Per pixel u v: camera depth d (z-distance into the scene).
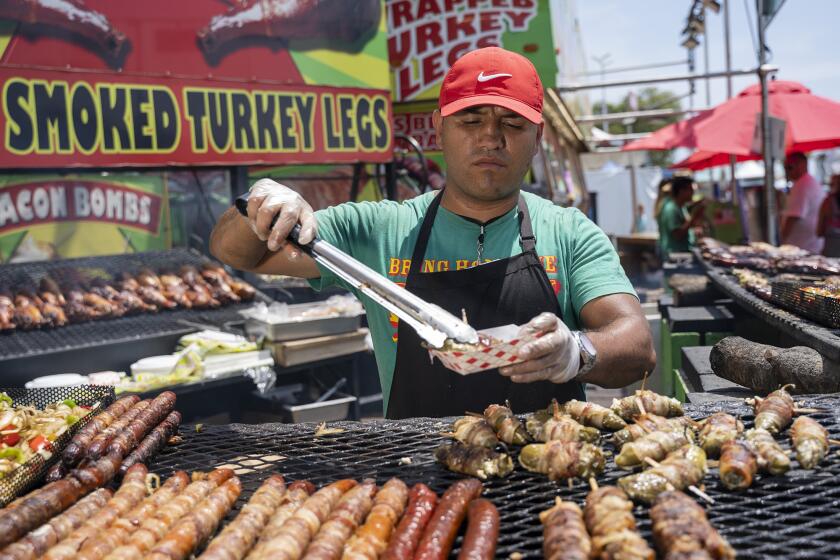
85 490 2.22
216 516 2.04
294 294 7.88
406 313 2.25
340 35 8.12
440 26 10.80
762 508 1.99
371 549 1.83
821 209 10.99
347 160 7.67
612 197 29.77
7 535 1.90
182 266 7.16
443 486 2.24
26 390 3.08
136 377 5.79
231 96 6.84
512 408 3.12
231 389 7.06
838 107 10.97
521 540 1.89
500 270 3.12
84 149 6.03
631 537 1.71
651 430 2.43
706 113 12.30
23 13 6.02
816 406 2.72
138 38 6.66
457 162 3.07
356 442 2.63
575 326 3.24
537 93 3.04
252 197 2.69
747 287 5.95
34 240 7.12
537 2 10.77
